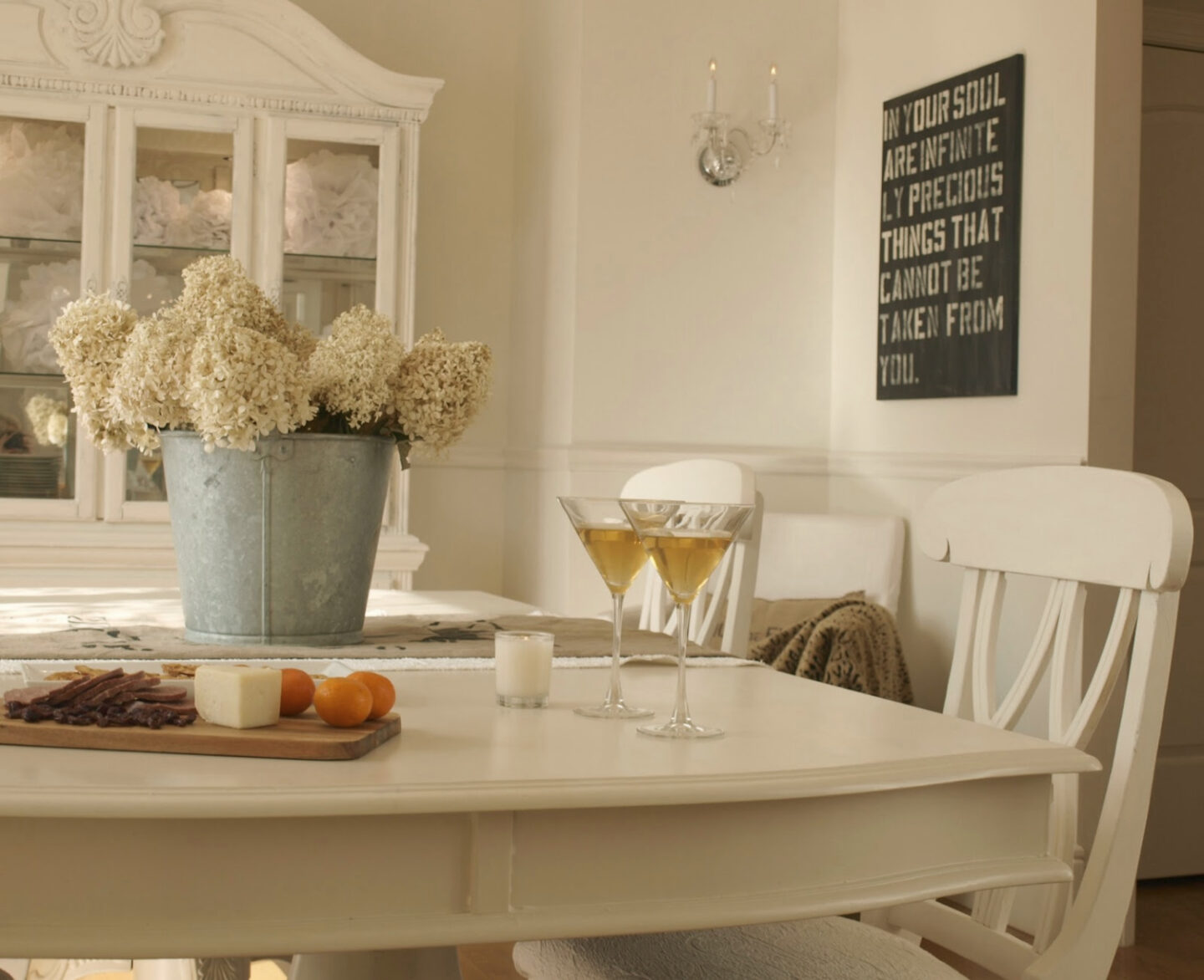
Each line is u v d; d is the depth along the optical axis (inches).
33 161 131.4
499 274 172.4
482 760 36.9
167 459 58.4
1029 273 130.2
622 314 154.3
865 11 158.1
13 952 31.7
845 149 161.8
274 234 137.6
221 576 58.2
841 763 37.8
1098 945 48.9
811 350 162.7
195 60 135.2
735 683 55.0
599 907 35.0
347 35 165.0
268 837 32.8
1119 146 124.0
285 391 54.6
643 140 155.3
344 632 60.3
